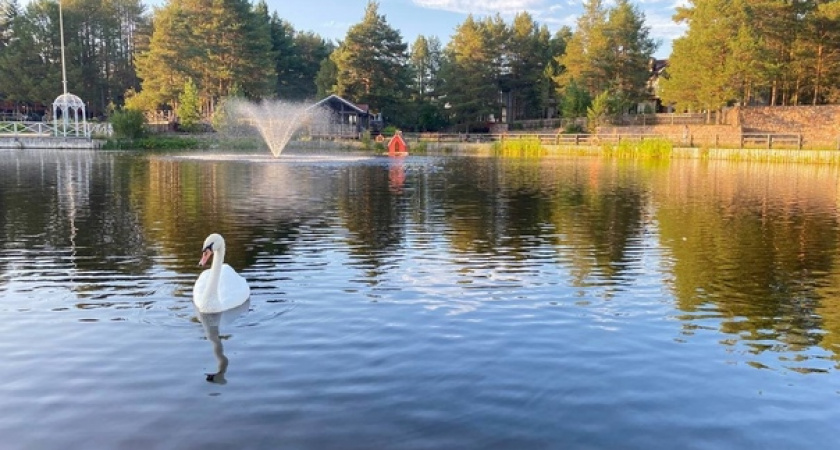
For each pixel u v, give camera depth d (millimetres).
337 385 6008
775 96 56875
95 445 4922
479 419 5395
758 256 11898
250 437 5051
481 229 14578
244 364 6469
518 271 10547
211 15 62750
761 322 8062
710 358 6828
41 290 9062
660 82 61469
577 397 5840
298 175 28578
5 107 76500
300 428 5203
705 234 14203
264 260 11141
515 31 80938
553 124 68500
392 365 6492
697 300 8977
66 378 6125
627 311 8430
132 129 53375
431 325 7719
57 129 51688
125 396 5750
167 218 15617
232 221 15281
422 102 80688
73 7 76562
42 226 14305
